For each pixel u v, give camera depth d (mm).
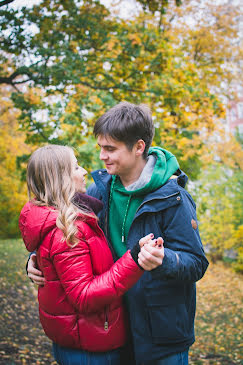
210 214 8789
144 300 1380
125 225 1460
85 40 4383
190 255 1260
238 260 8219
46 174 1281
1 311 4977
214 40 6742
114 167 1379
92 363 1278
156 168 1363
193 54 6938
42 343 4344
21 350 3941
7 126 7074
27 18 3955
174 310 1356
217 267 8500
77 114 4430
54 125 4402
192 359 4457
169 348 1358
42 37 4141
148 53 4625
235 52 6969
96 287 1154
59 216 1189
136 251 1155
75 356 1294
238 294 6758
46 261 1226
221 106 5715
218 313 6133
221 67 7031
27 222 1234
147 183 1350
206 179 8664
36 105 4402
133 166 1418
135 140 1353
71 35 4348
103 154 1379
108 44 4465
